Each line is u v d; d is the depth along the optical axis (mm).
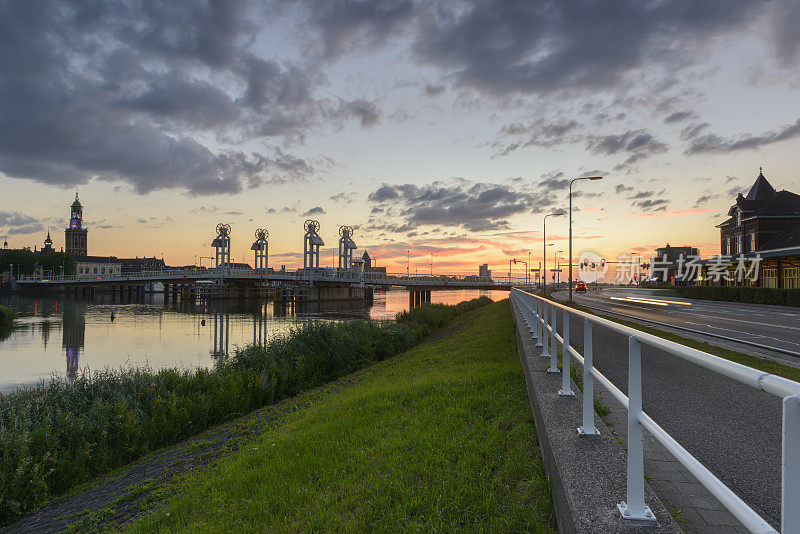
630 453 2605
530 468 4531
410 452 5535
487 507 3990
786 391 1364
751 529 1457
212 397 12578
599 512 2688
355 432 6586
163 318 69688
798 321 19906
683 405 6559
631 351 2637
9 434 8477
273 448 6789
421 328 25609
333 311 89750
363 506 4395
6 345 38562
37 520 7348
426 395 8188
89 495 7973
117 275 133125
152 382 12938
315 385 16062
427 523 3928
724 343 13234
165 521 5211
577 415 4551
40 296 132375
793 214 46906
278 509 4746
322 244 121125
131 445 10016
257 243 140125
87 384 12609
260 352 17531
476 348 14281
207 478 6512
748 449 4836
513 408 6684
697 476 1809
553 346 6602
